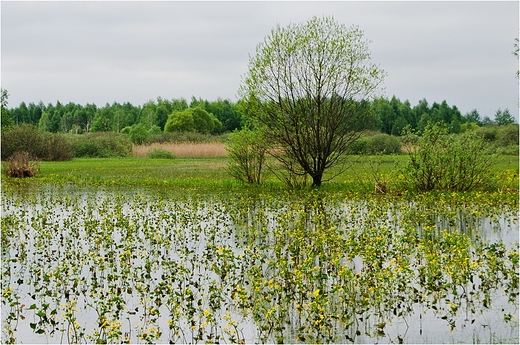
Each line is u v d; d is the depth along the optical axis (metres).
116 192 27.00
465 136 24.58
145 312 9.45
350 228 16.16
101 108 148.88
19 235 15.70
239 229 16.30
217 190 27.39
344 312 9.38
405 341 8.26
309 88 27.30
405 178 24.83
